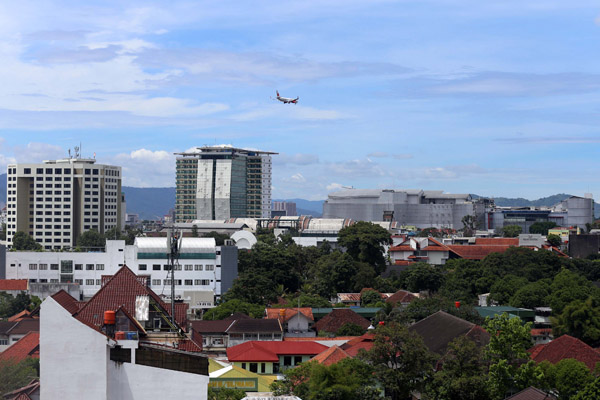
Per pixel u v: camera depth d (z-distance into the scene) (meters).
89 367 63.84
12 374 96.94
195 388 66.94
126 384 65.88
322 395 99.75
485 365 110.62
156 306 88.06
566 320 159.38
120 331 73.44
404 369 111.94
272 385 104.19
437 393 108.12
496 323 110.06
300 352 138.50
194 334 101.25
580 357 123.81
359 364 110.25
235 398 97.88
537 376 104.94
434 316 150.75
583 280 199.00
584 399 98.31
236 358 133.25
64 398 63.56
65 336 63.75
